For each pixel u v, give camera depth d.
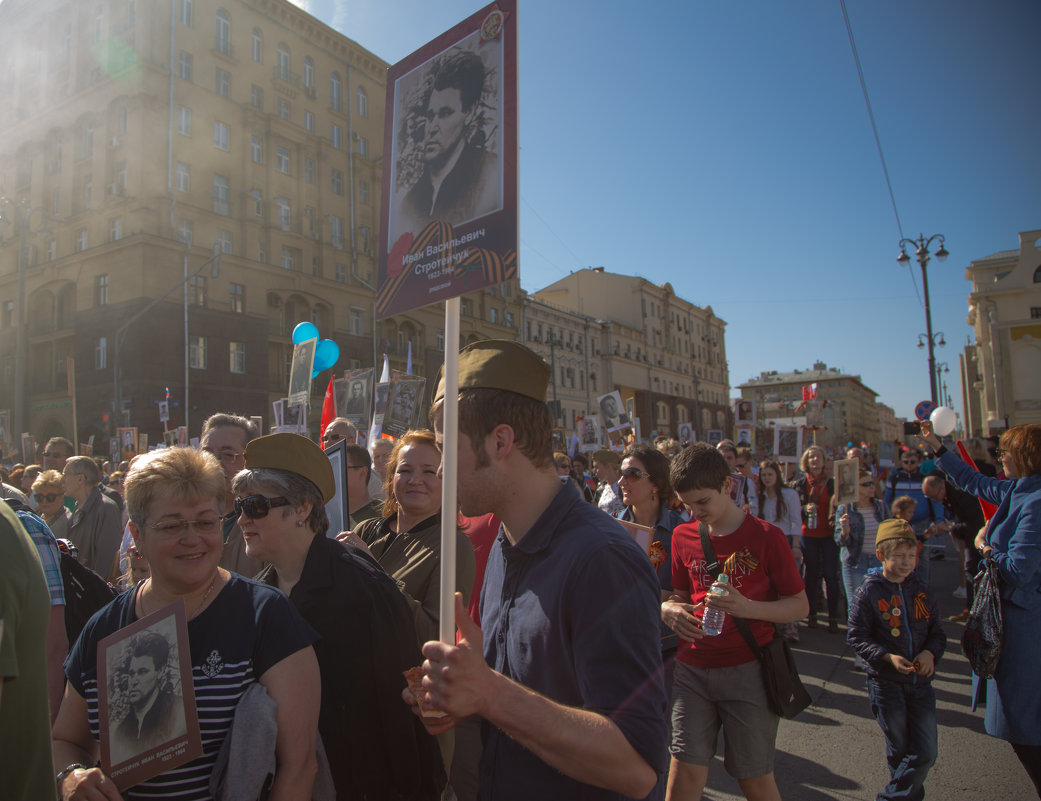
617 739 1.31
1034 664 3.12
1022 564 3.11
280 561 2.53
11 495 3.69
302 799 1.91
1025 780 3.96
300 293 36.16
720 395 87.88
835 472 7.08
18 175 36.91
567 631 1.51
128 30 32.19
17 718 1.43
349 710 2.31
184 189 32.47
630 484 3.78
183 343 30.95
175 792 1.84
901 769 3.46
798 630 7.75
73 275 32.88
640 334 68.06
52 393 33.56
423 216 1.81
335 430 5.40
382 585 2.46
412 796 2.34
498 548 1.87
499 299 48.66
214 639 1.93
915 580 3.58
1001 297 39.84
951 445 4.53
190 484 1.96
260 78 35.94
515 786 1.59
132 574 3.77
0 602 1.36
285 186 36.56
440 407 1.77
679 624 2.94
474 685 1.25
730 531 3.12
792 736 4.73
